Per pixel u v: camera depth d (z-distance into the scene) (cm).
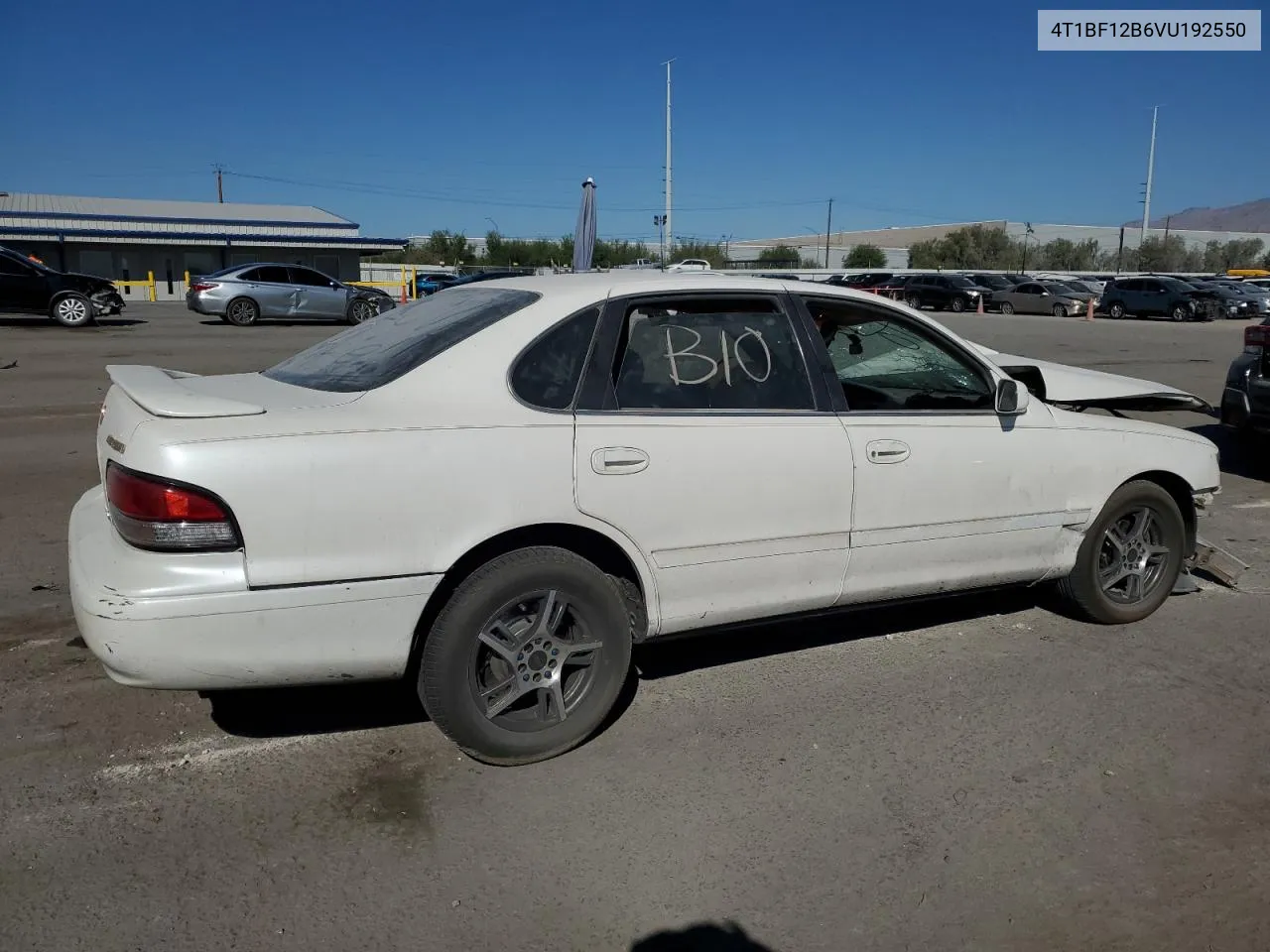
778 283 411
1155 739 388
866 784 353
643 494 361
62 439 933
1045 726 397
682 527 370
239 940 273
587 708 367
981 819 334
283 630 317
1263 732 395
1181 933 282
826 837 323
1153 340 2417
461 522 333
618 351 370
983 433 436
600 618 362
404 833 322
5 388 1249
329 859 308
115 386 371
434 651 341
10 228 4344
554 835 322
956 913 288
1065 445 459
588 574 356
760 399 391
